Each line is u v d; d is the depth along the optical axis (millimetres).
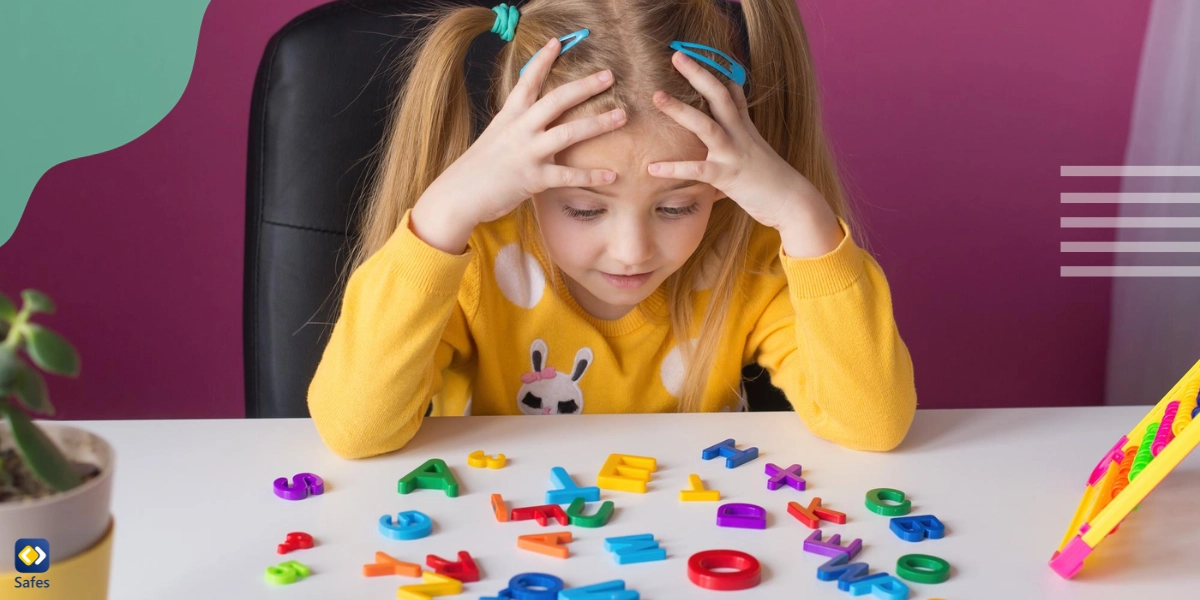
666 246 1002
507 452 913
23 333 463
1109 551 757
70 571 512
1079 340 2117
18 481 524
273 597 667
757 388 1399
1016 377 2135
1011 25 1957
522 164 929
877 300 1004
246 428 948
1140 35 1955
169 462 864
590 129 910
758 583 701
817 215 993
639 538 747
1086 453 934
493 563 720
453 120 1131
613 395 1252
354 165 1270
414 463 888
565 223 991
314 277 1276
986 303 2096
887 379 955
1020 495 848
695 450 925
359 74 1263
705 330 1224
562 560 726
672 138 947
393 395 907
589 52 972
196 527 755
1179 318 2035
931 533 771
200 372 2080
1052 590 703
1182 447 671
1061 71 1979
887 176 2020
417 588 671
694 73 949
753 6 1109
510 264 1207
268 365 1294
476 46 1271
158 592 667
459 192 955
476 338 1194
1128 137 2006
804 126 1176
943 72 1975
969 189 2035
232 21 1932
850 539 768
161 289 2031
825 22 1938
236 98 1964
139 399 2072
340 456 896
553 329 1223
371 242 1161
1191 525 796
